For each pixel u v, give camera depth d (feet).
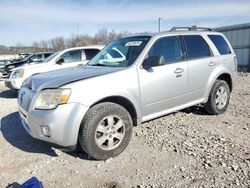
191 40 16.94
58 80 12.20
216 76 17.85
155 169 11.48
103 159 12.47
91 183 10.67
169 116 18.69
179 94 15.64
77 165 12.17
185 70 15.76
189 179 10.57
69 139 11.45
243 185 9.98
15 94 33.71
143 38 15.26
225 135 14.93
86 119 11.69
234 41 57.21
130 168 11.66
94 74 12.67
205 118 18.16
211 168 11.31
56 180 10.98
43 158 13.04
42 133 11.68
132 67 13.53
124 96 12.86
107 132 12.31
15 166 12.29
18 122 19.47
